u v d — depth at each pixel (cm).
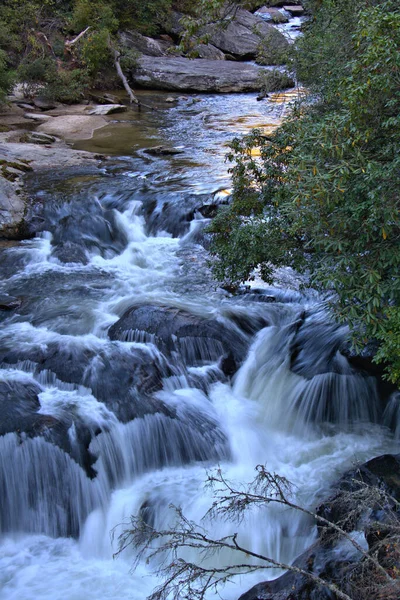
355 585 407
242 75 2494
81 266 1020
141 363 745
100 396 698
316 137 571
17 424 638
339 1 912
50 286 947
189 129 1789
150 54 2722
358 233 562
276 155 812
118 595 545
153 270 1006
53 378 725
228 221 838
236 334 816
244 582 541
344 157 577
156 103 2214
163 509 611
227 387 761
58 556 597
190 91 2452
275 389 749
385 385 714
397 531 434
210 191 1201
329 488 591
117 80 2428
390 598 380
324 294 870
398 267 554
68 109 2055
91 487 630
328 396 724
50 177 1297
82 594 548
